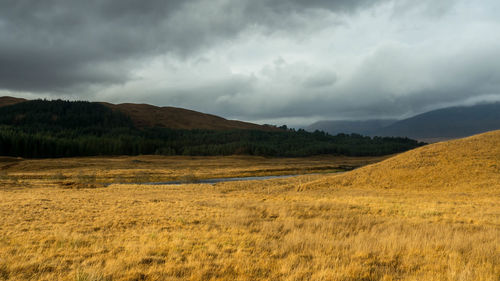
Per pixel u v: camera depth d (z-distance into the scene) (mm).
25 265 8227
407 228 13898
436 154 46719
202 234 13062
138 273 7719
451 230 13180
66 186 44844
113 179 70062
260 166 115812
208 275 7703
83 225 15211
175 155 176125
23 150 136625
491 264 8164
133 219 16828
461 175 38000
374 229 13938
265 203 25406
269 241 11711
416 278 7418
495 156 41531
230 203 25016
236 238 12172
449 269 7906
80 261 9023
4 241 11422
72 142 158500
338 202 25766
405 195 31984
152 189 42938
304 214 19875
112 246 10734
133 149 173250
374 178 43000
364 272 7914
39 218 17000
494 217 17438
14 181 47562
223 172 90188
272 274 7715
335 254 9625
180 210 20672
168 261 8797
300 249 10461
